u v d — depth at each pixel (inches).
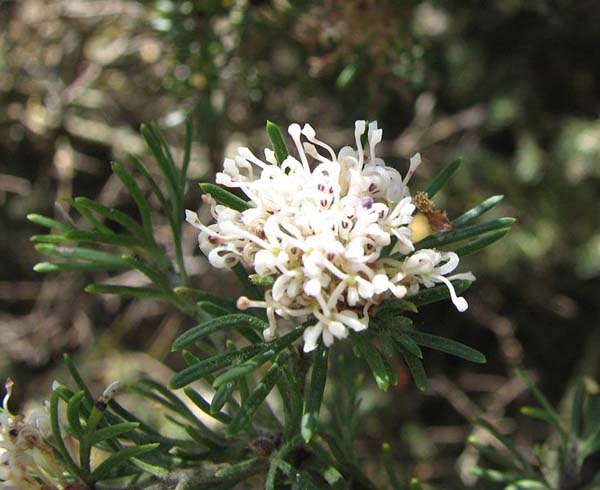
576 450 4.9
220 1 6.4
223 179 3.5
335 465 4.2
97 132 8.4
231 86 7.4
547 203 7.9
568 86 8.3
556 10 7.8
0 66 8.3
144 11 7.4
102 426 3.8
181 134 8.2
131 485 3.9
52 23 8.4
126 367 8.3
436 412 8.2
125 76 8.5
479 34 8.2
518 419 7.9
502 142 8.5
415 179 8.2
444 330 8.2
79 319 8.5
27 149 8.6
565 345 8.1
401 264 3.3
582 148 7.8
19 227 8.5
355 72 6.3
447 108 8.4
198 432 4.1
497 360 8.2
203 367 3.3
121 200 8.4
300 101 7.9
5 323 8.5
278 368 3.4
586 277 7.9
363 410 7.6
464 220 3.8
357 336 3.4
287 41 7.3
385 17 6.3
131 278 8.4
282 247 3.2
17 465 3.6
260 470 3.9
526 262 8.0
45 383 8.3
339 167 3.4
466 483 7.4
